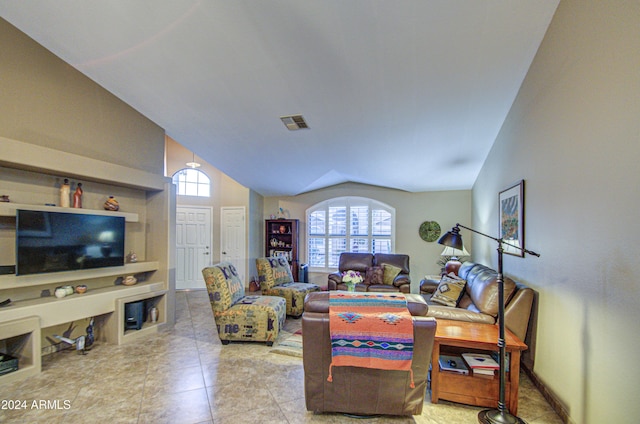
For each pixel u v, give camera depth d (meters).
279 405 2.23
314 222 7.05
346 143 4.17
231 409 2.18
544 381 2.37
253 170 5.38
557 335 2.17
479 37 2.27
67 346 3.32
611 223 1.60
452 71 2.63
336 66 2.64
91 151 3.50
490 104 3.13
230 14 2.17
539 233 2.49
